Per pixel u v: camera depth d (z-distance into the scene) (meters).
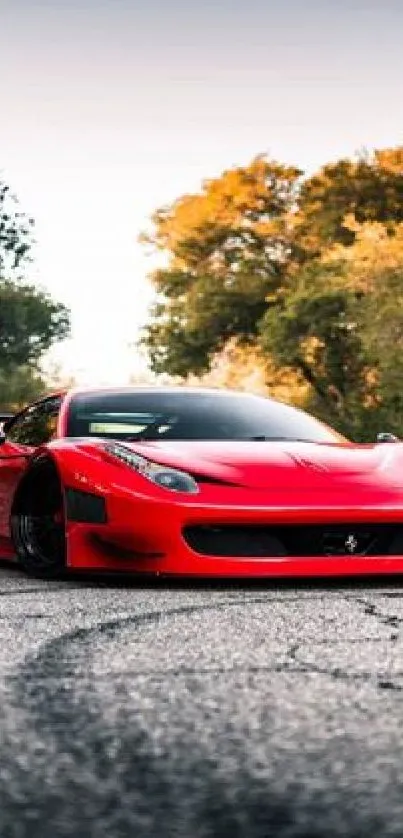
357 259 51.94
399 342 50.53
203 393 9.16
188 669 3.92
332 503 7.27
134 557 7.33
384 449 8.25
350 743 2.79
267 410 9.00
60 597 6.47
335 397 58.28
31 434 8.83
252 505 7.18
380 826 2.10
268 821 2.13
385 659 4.12
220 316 60.97
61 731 2.95
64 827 2.10
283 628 4.98
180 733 2.92
